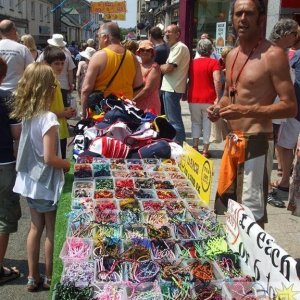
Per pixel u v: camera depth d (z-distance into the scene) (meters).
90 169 3.70
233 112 2.59
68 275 2.19
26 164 3.09
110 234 2.60
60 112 4.58
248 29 2.61
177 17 15.60
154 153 4.08
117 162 3.90
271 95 2.65
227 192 2.88
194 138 6.84
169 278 2.15
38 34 48.78
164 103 6.70
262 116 2.57
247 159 2.76
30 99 2.98
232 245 2.47
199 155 3.29
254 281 2.14
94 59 4.91
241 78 2.70
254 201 2.79
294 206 3.29
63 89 8.26
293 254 3.66
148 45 5.79
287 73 2.58
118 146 4.05
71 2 43.06
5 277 3.47
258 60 2.62
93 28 50.31
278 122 4.91
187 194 3.29
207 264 2.29
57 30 31.27
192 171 3.47
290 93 2.57
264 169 2.77
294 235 4.02
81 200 3.09
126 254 2.36
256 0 2.59
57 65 4.49
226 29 10.23
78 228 2.64
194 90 6.61
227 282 2.11
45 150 2.95
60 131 4.76
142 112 4.66
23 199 5.25
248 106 2.59
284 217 4.41
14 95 3.14
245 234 2.28
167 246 2.46
